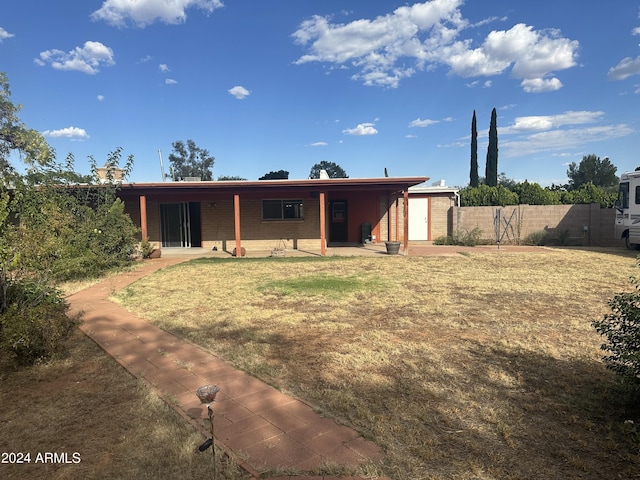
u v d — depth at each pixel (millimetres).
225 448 3082
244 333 5988
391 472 2811
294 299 8180
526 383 4289
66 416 3617
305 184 14953
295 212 18234
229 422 3486
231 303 7883
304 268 12398
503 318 6738
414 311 7195
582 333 5949
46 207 9742
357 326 6328
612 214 19047
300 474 2779
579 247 18141
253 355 5070
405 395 4016
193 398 3938
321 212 15578
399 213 21391
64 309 6625
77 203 12617
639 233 15594
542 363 4820
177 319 6742
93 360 4961
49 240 6566
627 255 14898
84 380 4391
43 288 6340
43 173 12148
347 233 20750
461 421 3527
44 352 4945
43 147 12430
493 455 3025
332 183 14977
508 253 15836
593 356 5043
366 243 20125
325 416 3586
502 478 2764
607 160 57312
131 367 4707
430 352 5188
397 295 8453
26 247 6145
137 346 5422
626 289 8961
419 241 21297
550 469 2867
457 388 4168
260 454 3014
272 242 18266
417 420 3535
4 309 5617
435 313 7062
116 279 10609
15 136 13336
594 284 9555
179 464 2920
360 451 3057
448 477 2766
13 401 3908
